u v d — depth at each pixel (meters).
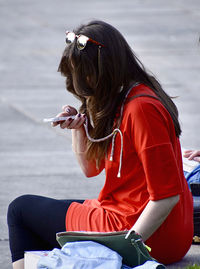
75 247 8.22
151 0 71.00
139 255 8.20
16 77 35.00
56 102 29.02
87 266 7.93
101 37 8.51
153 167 8.28
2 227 13.35
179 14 59.66
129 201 8.90
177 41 45.41
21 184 17.06
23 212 9.40
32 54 42.41
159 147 8.27
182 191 8.41
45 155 20.47
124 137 8.54
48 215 9.28
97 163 9.05
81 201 9.81
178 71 35.25
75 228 9.12
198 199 11.06
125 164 8.72
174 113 8.91
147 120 8.32
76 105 28.39
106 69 8.52
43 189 16.56
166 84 31.97
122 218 8.88
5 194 16.09
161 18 57.38
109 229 8.88
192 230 9.55
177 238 9.16
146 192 8.83
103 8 65.75
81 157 9.85
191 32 49.50
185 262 9.96
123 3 69.44
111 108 8.65
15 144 22.00
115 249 8.28
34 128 24.42
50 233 9.27
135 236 8.08
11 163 19.44
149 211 8.32
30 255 8.85
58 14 62.88
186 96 29.36
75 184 17.00
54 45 46.03
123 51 8.65
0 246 12.25
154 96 8.61
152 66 36.81
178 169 8.60
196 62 37.75
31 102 29.02
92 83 8.62
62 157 20.23
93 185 16.91
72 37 8.62
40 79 34.47
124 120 8.52
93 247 8.19
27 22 58.28
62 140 22.64
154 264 7.89
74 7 67.81
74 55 8.56
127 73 8.74
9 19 60.88
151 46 43.62
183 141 21.75
